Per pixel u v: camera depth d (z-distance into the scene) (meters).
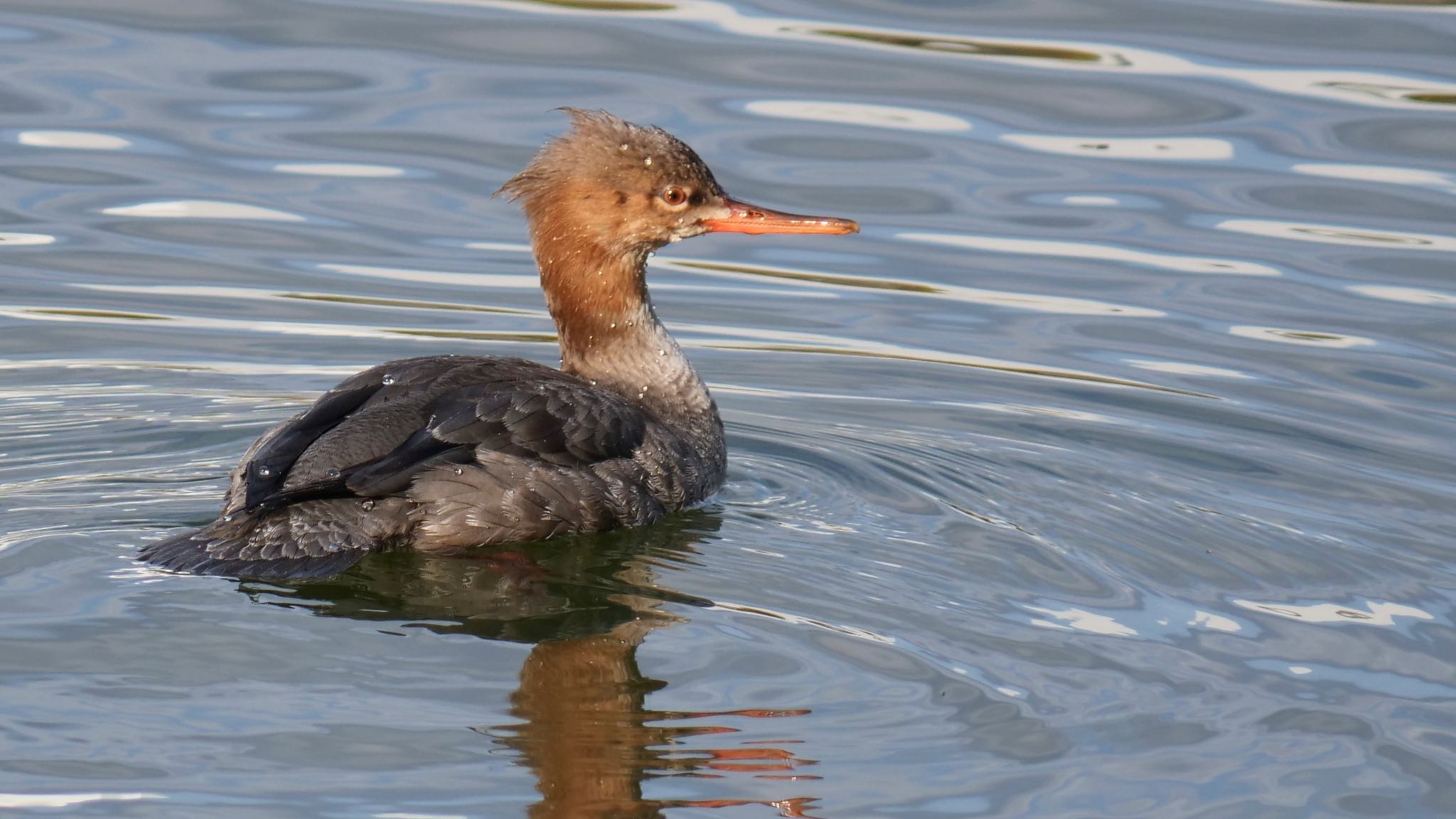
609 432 12.49
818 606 11.23
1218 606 11.59
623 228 13.59
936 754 9.46
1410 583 12.09
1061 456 14.44
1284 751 9.71
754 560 12.01
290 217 18.59
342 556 11.30
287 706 9.60
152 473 13.27
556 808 8.74
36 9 22.39
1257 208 18.88
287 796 8.75
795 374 16.23
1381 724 10.05
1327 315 17.11
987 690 10.16
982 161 19.61
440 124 19.69
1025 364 16.42
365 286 17.53
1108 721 9.91
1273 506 13.44
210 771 8.93
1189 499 13.52
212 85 20.53
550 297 13.94
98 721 9.33
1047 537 12.64
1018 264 18.23
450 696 9.81
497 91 20.34
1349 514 13.30
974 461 14.30
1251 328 16.97
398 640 10.51
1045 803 9.05
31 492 12.70
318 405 11.85
